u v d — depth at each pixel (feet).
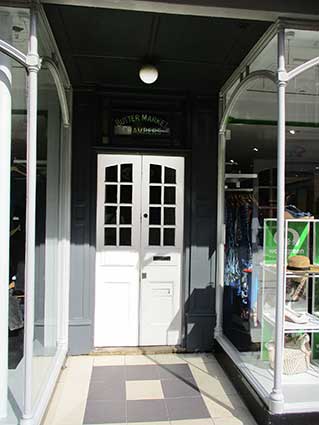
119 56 10.24
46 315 10.09
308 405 8.01
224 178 12.87
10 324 8.13
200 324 12.85
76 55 10.18
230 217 12.82
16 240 8.22
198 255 12.92
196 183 12.91
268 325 10.09
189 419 8.73
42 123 9.21
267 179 11.44
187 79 11.80
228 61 10.52
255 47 9.50
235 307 12.24
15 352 8.13
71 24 8.58
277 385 8.02
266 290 10.25
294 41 8.43
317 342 10.28
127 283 12.97
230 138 12.62
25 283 7.50
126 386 10.28
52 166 10.73
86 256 12.41
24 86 7.72
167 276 13.10
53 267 11.05
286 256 9.91
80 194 12.39
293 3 7.86
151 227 13.07
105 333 12.86
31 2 7.29
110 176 12.89
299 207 12.11
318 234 10.54
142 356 12.39
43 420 8.32
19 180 8.06
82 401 9.47
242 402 9.49
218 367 11.61
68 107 12.00
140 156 12.96
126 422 8.59
